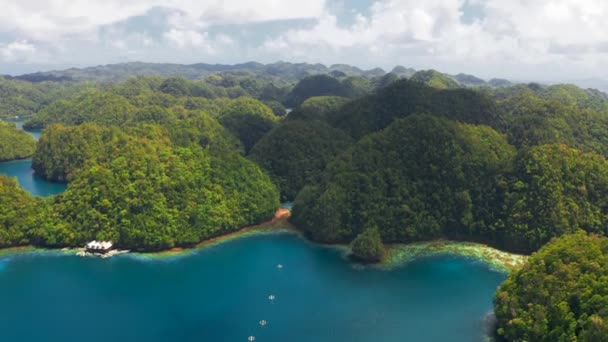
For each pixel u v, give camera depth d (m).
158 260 131.62
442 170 148.88
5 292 114.12
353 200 145.75
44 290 115.31
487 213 141.00
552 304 85.94
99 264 128.50
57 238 136.38
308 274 123.94
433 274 122.25
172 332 97.75
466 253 133.62
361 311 105.50
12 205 142.00
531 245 130.25
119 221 137.25
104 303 109.56
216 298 111.75
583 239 100.94
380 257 130.50
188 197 145.88
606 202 135.25
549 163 139.38
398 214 142.00
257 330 98.31
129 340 95.00
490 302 108.44
